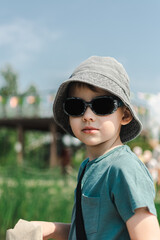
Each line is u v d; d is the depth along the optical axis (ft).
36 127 68.74
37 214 11.96
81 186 4.43
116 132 4.59
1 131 70.85
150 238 3.67
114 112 4.51
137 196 3.78
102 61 4.66
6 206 11.57
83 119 4.45
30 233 4.62
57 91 4.97
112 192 4.00
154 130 47.57
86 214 4.23
